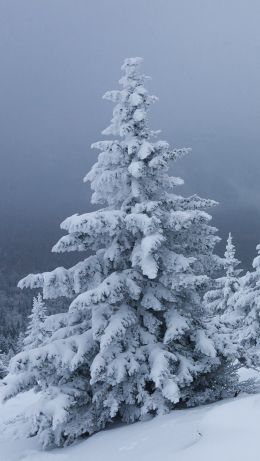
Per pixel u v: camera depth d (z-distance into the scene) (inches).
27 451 512.1
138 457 334.3
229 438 287.6
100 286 527.2
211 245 602.5
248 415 311.9
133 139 585.3
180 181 599.2
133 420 520.1
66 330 577.0
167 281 552.7
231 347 548.4
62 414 483.5
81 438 534.0
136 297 542.9
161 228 579.2
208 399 557.9
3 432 640.4
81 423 525.7
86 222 534.0
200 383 564.1
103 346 498.6
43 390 561.9
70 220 545.0
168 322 547.2
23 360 520.1
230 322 609.9
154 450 334.0
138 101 574.6
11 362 521.0
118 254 565.0
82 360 522.3
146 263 531.5
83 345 534.0
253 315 1113.4
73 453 449.4
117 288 532.7
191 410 480.1
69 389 528.7
